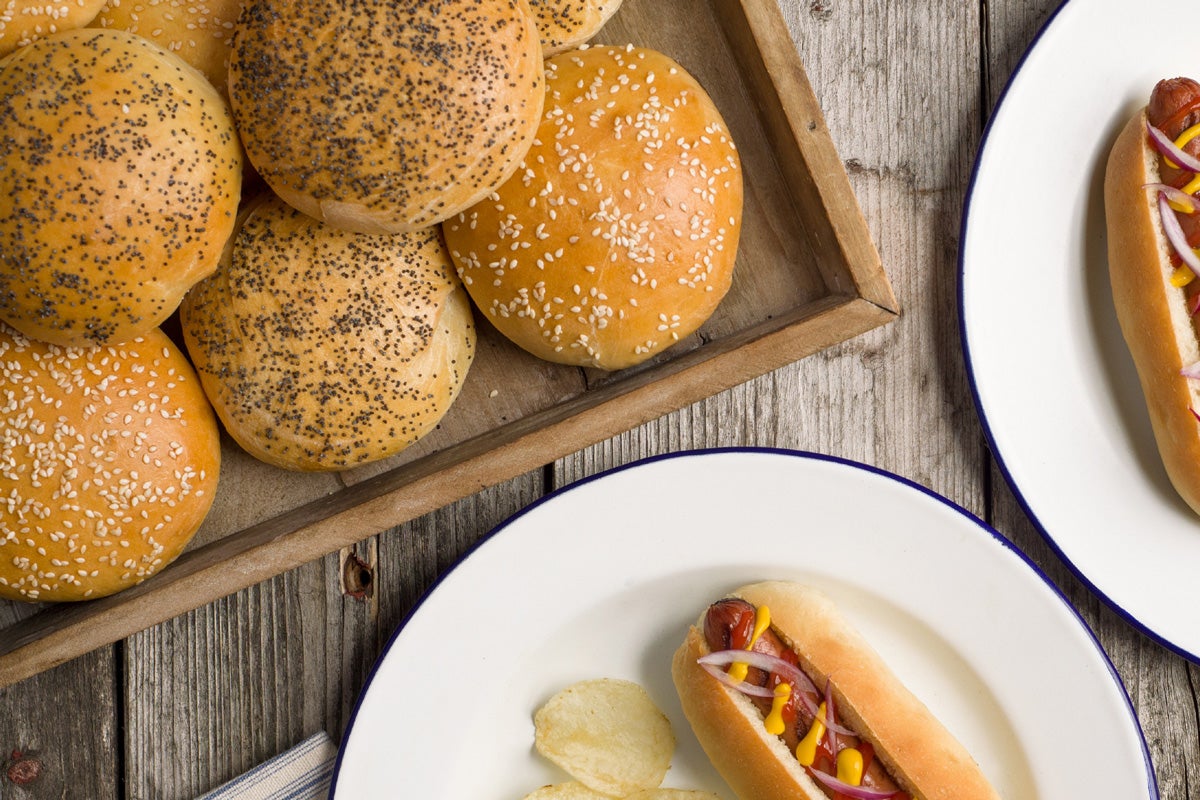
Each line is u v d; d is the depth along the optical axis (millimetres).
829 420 805
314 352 740
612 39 778
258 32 708
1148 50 781
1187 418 769
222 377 746
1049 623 775
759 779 765
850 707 764
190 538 762
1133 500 789
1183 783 806
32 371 733
